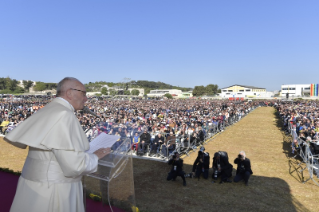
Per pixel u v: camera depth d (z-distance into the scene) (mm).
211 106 39312
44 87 102250
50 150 1652
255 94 97312
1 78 99812
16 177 5277
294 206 5719
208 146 12406
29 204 1614
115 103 46219
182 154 10742
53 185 1626
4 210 3504
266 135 15531
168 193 6371
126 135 2350
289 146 12273
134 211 2328
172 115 22453
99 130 2627
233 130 17641
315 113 22719
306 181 7316
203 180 7445
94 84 131625
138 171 8250
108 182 2178
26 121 1727
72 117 1697
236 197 6195
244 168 7266
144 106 38562
